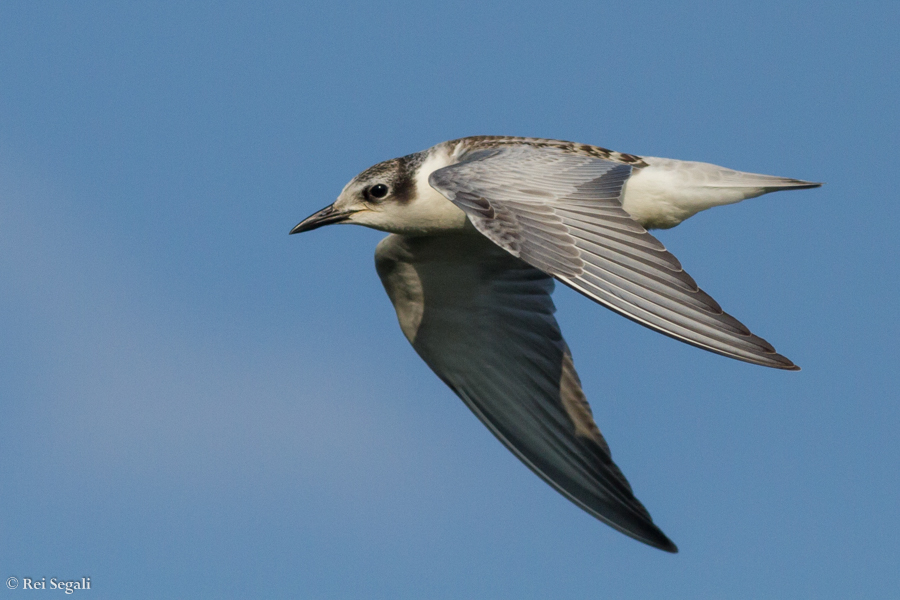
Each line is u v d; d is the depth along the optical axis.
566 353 14.14
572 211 10.32
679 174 12.23
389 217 13.27
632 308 9.46
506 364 14.46
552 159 11.47
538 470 14.34
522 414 14.48
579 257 9.83
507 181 10.79
